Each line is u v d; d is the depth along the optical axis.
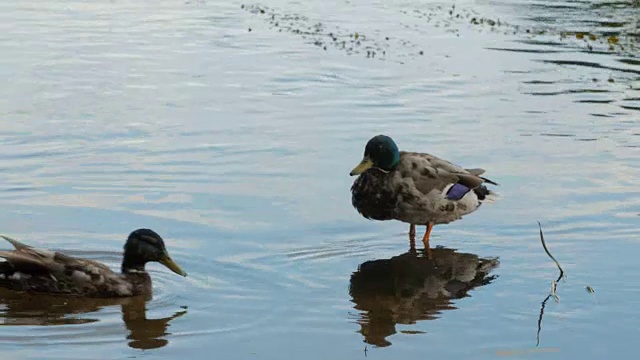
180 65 22.95
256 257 12.11
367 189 12.80
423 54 24.61
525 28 28.30
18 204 13.72
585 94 20.97
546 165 16.08
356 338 9.84
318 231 13.08
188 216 13.43
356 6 31.92
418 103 19.98
